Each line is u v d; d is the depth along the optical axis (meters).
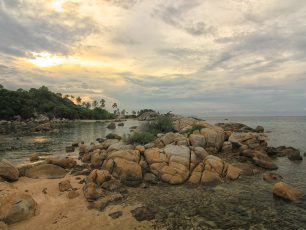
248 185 19.78
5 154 34.50
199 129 35.31
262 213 15.09
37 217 14.30
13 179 20.06
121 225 13.61
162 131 43.19
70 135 62.28
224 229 13.30
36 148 39.94
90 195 16.77
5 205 14.05
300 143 43.75
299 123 119.44
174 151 22.94
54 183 19.62
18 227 13.28
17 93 134.75
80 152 33.03
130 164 20.98
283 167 25.73
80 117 157.00
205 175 20.61
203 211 15.28
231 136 35.38
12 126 86.31
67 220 14.06
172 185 19.70
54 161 24.22
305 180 21.39
